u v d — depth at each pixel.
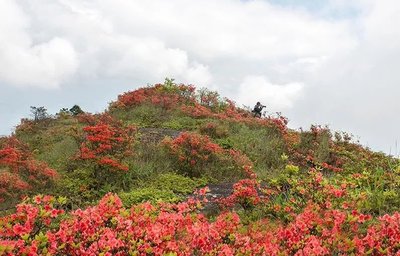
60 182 13.48
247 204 10.46
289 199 10.16
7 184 11.99
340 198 9.56
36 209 6.61
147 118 21.97
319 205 9.27
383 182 11.02
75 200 12.29
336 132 19.06
